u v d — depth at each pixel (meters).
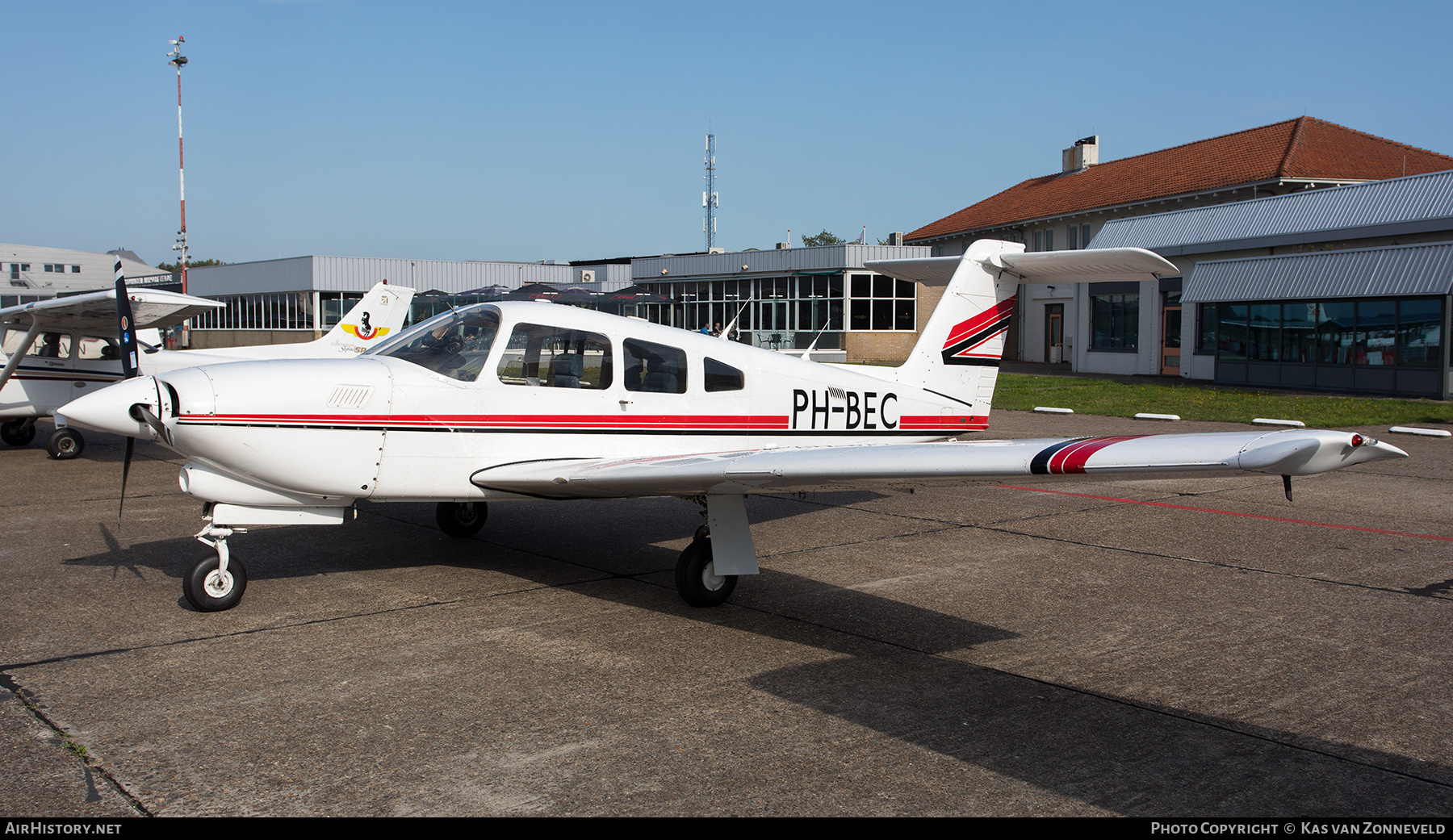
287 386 4.67
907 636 4.42
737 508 4.94
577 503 8.00
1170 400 16.45
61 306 9.87
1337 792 2.91
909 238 36.97
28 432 11.83
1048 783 2.96
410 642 4.27
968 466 3.74
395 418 4.88
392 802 2.80
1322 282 18.33
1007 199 34.75
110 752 3.11
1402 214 18.00
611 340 5.50
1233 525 7.04
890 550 6.23
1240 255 21.64
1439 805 2.83
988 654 4.17
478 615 4.71
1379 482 8.95
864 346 29.22
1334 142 25.34
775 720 3.43
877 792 2.89
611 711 3.50
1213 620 4.66
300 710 3.47
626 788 2.90
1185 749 3.20
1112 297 25.03
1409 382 16.94
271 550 6.11
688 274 33.84
